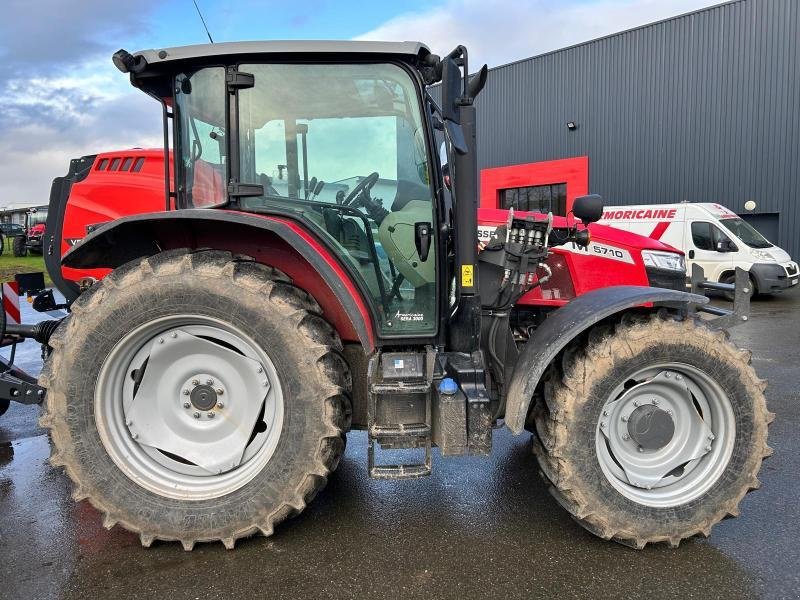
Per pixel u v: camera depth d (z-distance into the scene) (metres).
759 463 2.56
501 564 2.44
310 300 2.63
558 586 2.27
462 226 2.72
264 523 2.53
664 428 2.61
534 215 3.44
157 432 2.63
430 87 2.84
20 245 21.88
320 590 2.26
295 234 2.56
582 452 2.50
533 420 2.74
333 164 2.76
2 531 2.77
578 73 18.17
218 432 2.62
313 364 2.48
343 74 2.67
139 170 4.10
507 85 19.81
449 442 2.49
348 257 2.77
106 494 2.52
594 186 18.20
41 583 2.33
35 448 3.96
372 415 2.52
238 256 2.62
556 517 2.86
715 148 15.88
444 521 2.83
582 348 2.58
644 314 2.62
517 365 2.67
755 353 6.71
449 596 2.21
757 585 2.27
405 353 2.65
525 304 3.57
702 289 3.69
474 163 2.71
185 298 2.48
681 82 16.25
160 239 2.86
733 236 11.77
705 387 2.59
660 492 2.60
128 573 2.39
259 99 2.70
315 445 2.50
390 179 2.77
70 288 4.23
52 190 4.23
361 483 3.29
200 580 2.34
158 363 2.60
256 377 2.57
